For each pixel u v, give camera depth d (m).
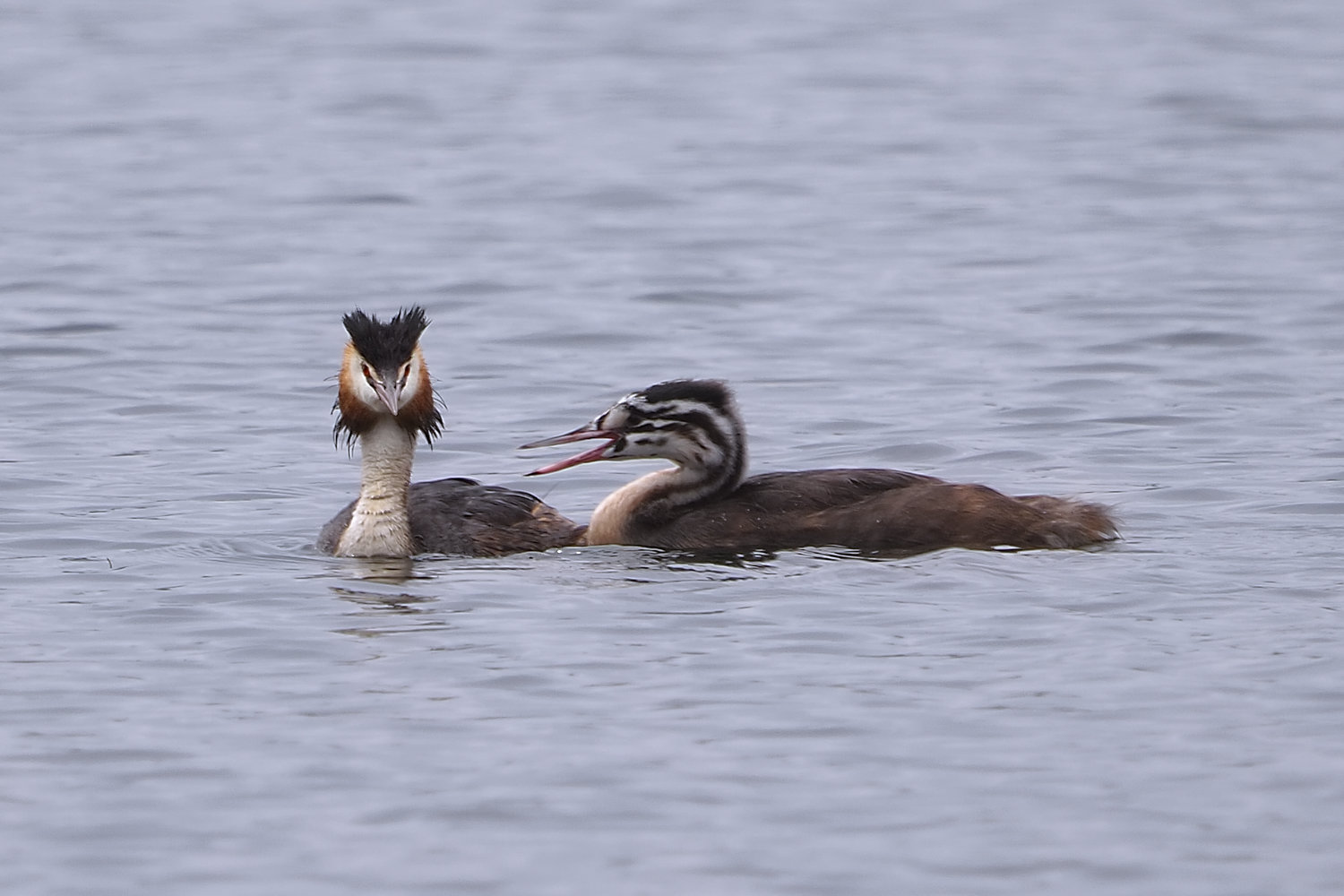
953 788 10.28
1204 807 10.00
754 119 41.81
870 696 11.52
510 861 9.55
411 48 51.47
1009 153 37.66
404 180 35.31
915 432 19.61
